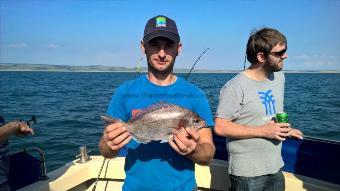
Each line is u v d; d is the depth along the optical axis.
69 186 3.87
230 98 3.26
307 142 3.76
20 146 10.59
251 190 3.23
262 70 3.30
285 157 3.96
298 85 52.41
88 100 25.81
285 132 3.14
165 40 2.48
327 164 3.62
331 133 13.48
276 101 3.39
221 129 3.26
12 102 23.97
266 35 3.18
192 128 2.31
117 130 2.21
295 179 3.69
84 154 4.29
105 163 4.22
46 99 26.56
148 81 2.63
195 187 2.54
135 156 2.53
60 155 9.78
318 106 21.92
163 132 2.38
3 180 2.83
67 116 17.08
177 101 2.57
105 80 81.00
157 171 2.47
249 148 3.21
